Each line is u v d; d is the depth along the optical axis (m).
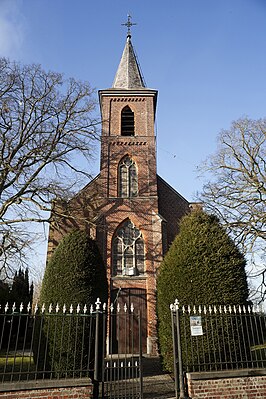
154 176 22.19
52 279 10.14
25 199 17.83
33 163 18.22
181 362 8.30
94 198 21.42
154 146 23.09
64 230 20.45
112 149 22.95
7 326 20.03
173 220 22.16
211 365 8.92
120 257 20.11
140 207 21.30
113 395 8.63
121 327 18.44
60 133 19.53
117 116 24.03
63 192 18.47
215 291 9.60
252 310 9.41
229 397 8.00
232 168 20.66
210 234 10.52
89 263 10.52
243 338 9.05
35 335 9.70
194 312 8.87
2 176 17.05
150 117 24.03
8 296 23.36
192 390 7.93
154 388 9.35
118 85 26.02
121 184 22.17
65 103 19.59
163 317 10.14
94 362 8.72
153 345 17.66
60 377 8.73
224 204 19.62
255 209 18.50
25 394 7.29
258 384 8.29
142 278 19.41
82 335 9.25
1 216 17.09
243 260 10.35
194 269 9.94
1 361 12.73
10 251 16.75
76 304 9.65
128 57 27.89
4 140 17.70
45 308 9.66
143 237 20.53
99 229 20.30
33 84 18.92
